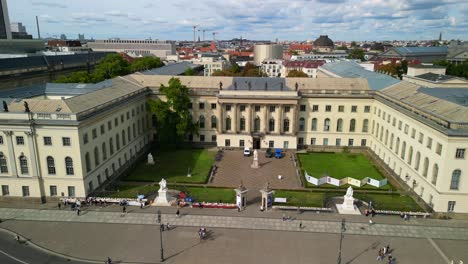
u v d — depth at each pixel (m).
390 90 127.25
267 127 136.38
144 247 72.19
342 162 124.94
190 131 133.62
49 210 87.12
